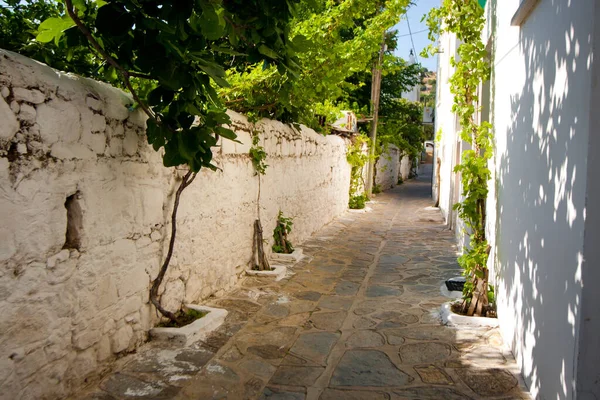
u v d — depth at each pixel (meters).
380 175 24.62
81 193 3.25
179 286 4.73
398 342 4.43
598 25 2.34
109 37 2.93
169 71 2.90
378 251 9.16
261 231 6.91
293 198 9.02
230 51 3.37
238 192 6.25
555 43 2.98
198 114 3.33
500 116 4.84
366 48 6.67
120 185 3.71
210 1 2.83
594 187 2.39
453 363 3.94
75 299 3.21
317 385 3.59
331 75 6.50
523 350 3.65
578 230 2.50
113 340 3.68
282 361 4.01
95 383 3.41
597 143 2.38
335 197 13.71
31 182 2.80
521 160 3.88
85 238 3.29
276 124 7.82
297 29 6.40
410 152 33.19
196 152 3.41
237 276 6.29
